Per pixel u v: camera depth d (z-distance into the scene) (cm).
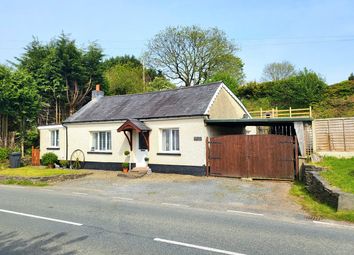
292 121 1542
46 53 2988
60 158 2303
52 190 1387
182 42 4194
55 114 3027
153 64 4362
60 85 2950
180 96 2016
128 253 569
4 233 704
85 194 1266
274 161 1534
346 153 1667
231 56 4228
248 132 2352
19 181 1636
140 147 1923
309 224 778
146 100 2148
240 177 1605
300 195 1176
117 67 4512
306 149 1589
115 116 2044
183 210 951
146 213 907
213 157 1686
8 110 2377
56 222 801
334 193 930
